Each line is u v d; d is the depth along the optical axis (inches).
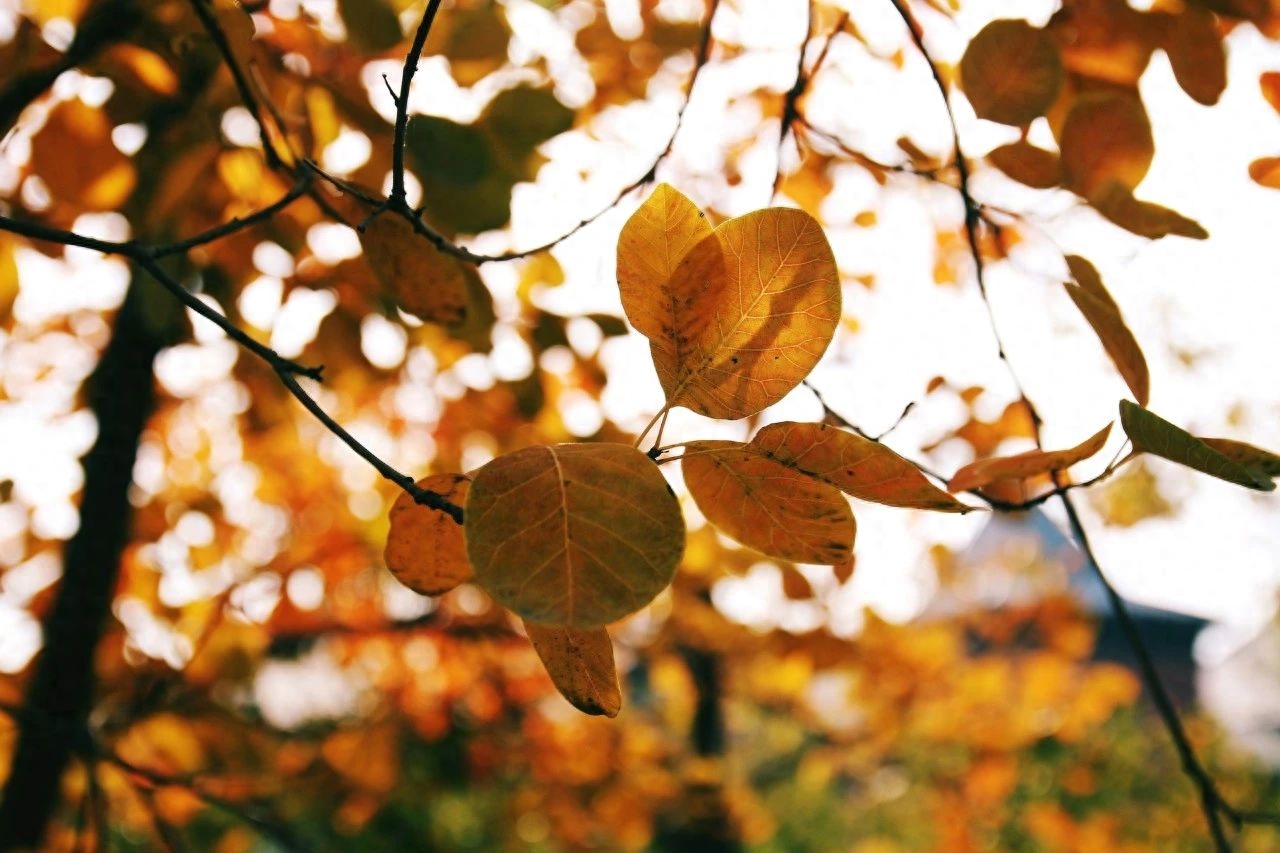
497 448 52.0
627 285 18.7
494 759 82.4
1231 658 428.8
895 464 18.5
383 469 19.7
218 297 34.3
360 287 35.4
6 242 34.9
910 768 132.3
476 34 28.9
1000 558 114.3
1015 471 20.7
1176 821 139.6
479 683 75.6
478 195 29.5
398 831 82.8
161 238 31.7
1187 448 19.2
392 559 20.1
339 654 74.6
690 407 18.9
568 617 16.9
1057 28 24.7
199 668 55.3
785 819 183.2
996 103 23.9
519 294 40.2
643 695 193.5
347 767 70.4
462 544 20.1
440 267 26.3
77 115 28.0
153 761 55.7
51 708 47.2
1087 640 107.1
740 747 191.2
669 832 120.7
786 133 30.6
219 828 55.8
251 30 27.4
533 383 41.6
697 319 18.8
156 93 28.2
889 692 110.2
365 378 44.4
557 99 28.7
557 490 17.3
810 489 18.9
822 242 18.5
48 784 47.3
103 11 27.3
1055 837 116.0
